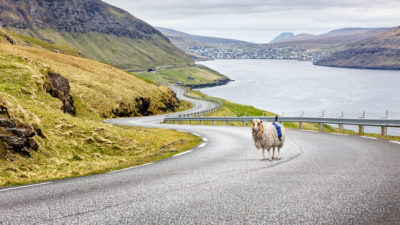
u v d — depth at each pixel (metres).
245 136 24.05
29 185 8.73
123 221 5.27
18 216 5.65
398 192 6.75
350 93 192.75
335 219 5.21
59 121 20.09
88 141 18.88
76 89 57.00
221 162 11.84
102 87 64.38
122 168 12.12
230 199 6.44
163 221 5.23
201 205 6.08
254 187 7.43
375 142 17.22
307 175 8.73
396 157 11.75
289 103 150.38
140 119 58.47
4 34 132.50
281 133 11.95
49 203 6.49
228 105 90.38
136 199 6.63
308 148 15.37
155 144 21.69
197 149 17.06
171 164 11.97
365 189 7.05
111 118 56.53
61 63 73.50
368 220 5.14
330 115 112.38
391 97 172.75
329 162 10.95
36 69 35.81
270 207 5.88
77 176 10.55
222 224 5.04
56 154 15.36
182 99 118.50
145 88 82.75
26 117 15.66
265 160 12.01
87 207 6.12
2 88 26.52
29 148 14.06
